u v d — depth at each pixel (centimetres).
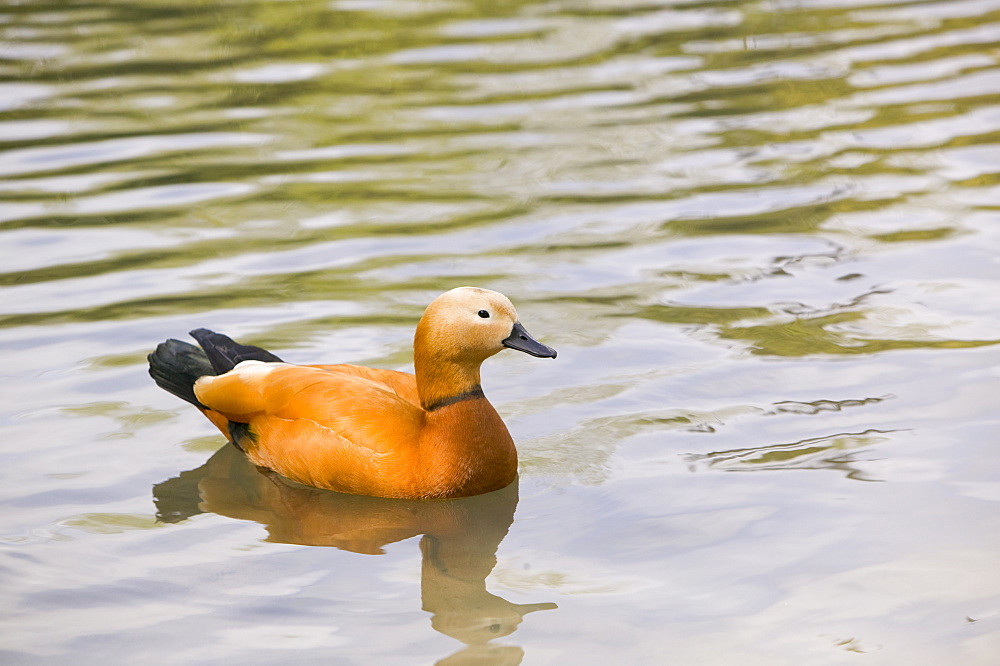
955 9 2438
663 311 1247
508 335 945
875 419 1015
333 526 912
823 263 1352
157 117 1892
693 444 992
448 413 953
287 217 1525
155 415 1076
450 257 1396
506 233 1467
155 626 768
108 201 1577
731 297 1276
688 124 1833
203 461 1009
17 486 951
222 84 2036
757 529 863
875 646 725
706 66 2105
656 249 1409
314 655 734
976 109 1841
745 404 1052
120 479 970
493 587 810
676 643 736
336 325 1220
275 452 988
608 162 1698
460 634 754
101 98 1972
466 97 1966
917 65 2073
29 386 1111
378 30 2330
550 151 1741
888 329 1181
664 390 1082
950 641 726
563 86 2012
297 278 1343
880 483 916
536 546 863
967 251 1358
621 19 2400
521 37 2284
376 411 959
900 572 802
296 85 2033
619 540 862
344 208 1554
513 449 960
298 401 977
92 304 1283
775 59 2134
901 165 1639
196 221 1513
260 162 1712
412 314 1245
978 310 1212
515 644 741
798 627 748
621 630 752
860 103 1898
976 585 783
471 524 907
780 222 1473
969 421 1000
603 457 980
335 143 1781
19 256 1409
